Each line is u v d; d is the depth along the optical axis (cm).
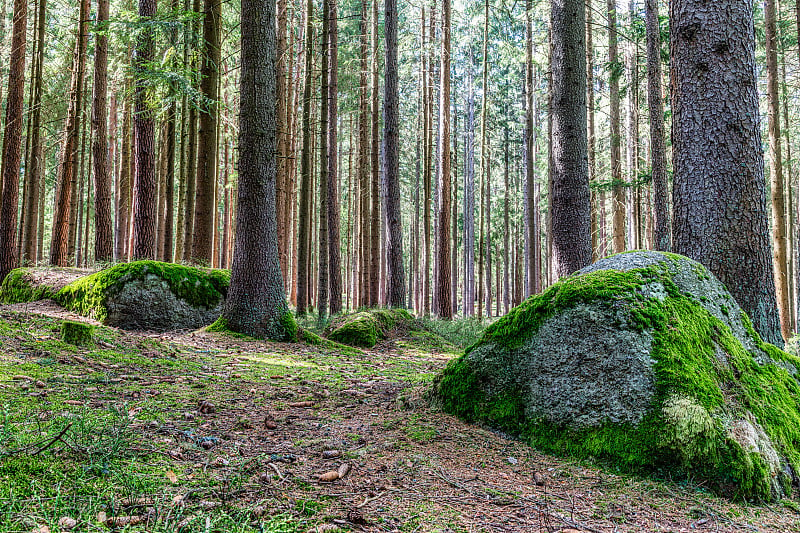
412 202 4069
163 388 475
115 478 250
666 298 383
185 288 993
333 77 1644
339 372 668
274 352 803
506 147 3769
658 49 1329
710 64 509
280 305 934
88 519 202
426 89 2139
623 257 429
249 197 914
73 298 980
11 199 1462
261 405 441
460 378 424
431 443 354
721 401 332
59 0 2012
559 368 374
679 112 529
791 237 2139
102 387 452
